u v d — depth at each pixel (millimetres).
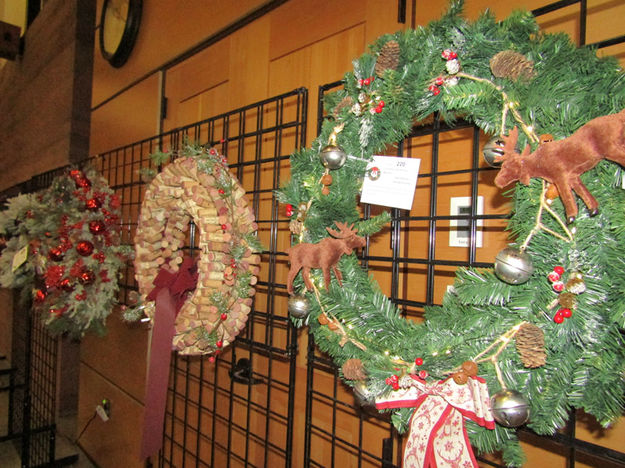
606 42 546
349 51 1053
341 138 754
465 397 561
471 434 592
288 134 1192
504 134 565
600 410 500
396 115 689
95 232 1346
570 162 484
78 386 2221
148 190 1016
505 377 546
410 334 630
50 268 1312
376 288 726
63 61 2383
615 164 481
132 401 1661
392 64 670
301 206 756
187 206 896
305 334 1127
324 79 1105
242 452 1256
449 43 631
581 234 498
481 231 860
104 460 1831
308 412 905
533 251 540
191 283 974
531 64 550
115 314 1823
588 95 510
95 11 2295
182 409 1487
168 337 920
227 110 1389
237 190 904
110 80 2068
